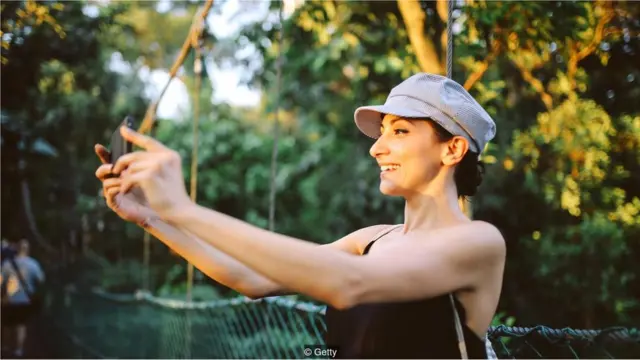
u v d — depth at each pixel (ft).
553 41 19.63
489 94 21.22
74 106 35.55
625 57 20.07
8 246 28.37
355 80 30.01
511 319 16.98
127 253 40.88
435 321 5.36
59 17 26.27
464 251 5.31
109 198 6.04
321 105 37.88
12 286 27.76
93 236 39.50
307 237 37.83
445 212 5.64
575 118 20.20
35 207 33.96
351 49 31.12
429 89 5.67
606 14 19.57
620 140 20.33
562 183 20.45
